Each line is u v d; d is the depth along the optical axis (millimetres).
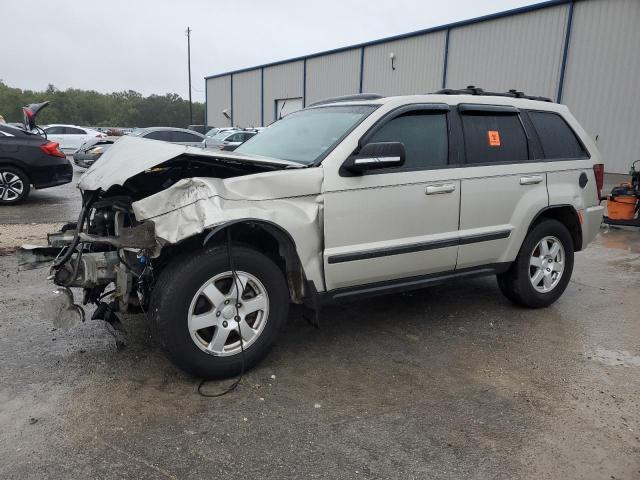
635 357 4000
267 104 37125
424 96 4262
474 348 4098
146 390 3322
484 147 4457
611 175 17453
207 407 3150
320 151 3855
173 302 3178
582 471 2656
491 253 4535
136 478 2520
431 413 3150
